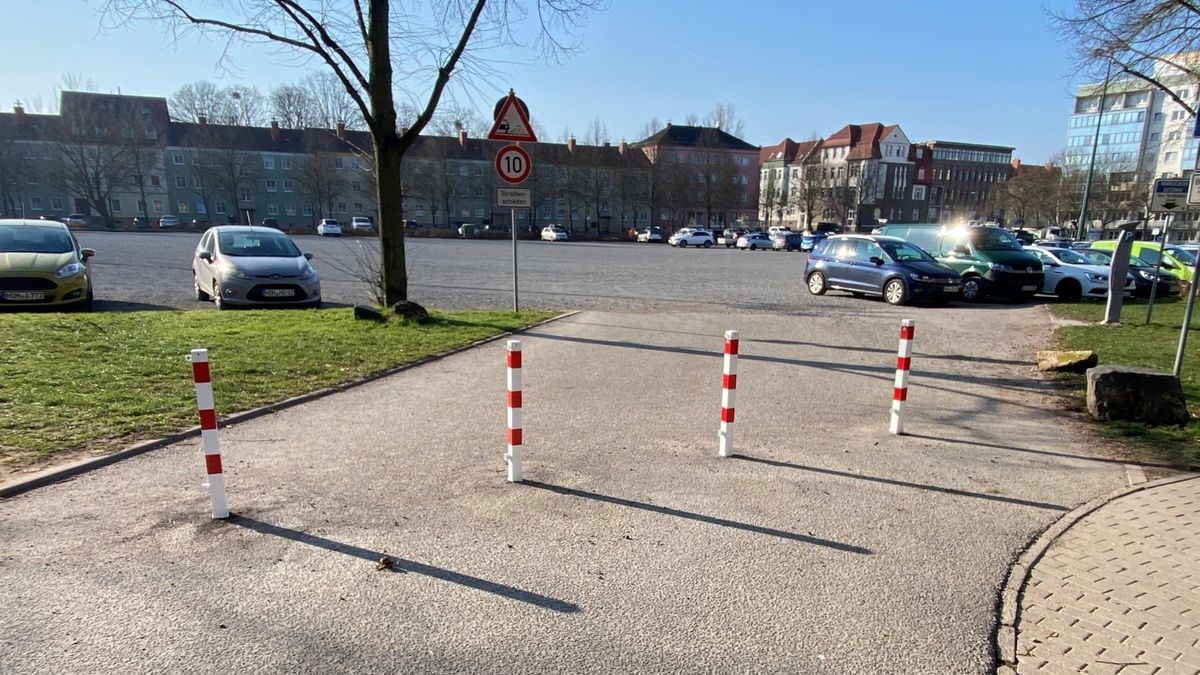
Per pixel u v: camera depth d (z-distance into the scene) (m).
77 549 3.48
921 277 15.70
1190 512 4.23
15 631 2.78
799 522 4.04
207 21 10.17
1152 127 70.12
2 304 11.28
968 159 107.31
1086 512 4.24
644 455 5.16
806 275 18.86
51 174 72.50
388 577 3.31
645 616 3.04
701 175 87.06
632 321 12.20
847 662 2.75
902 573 3.46
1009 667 2.73
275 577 3.27
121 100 81.06
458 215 88.88
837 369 8.59
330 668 2.63
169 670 2.58
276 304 12.75
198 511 3.97
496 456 5.05
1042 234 60.69
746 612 3.09
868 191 92.00
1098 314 14.59
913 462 5.14
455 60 10.88
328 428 5.64
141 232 63.00
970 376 8.30
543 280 22.38
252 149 82.50
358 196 86.94
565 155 83.62
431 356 8.55
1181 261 20.91
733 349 5.06
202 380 3.76
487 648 2.78
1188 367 8.62
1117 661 2.76
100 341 8.48
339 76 10.69
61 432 5.11
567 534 3.81
